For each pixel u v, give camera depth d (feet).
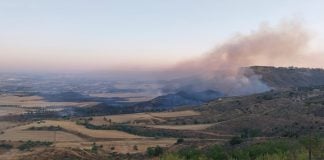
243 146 576.61
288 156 446.60
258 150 490.08
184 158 486.79
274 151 479.41
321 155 438.40
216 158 491.31
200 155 491.72
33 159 655.35
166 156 507.30
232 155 486.38
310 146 437.99
